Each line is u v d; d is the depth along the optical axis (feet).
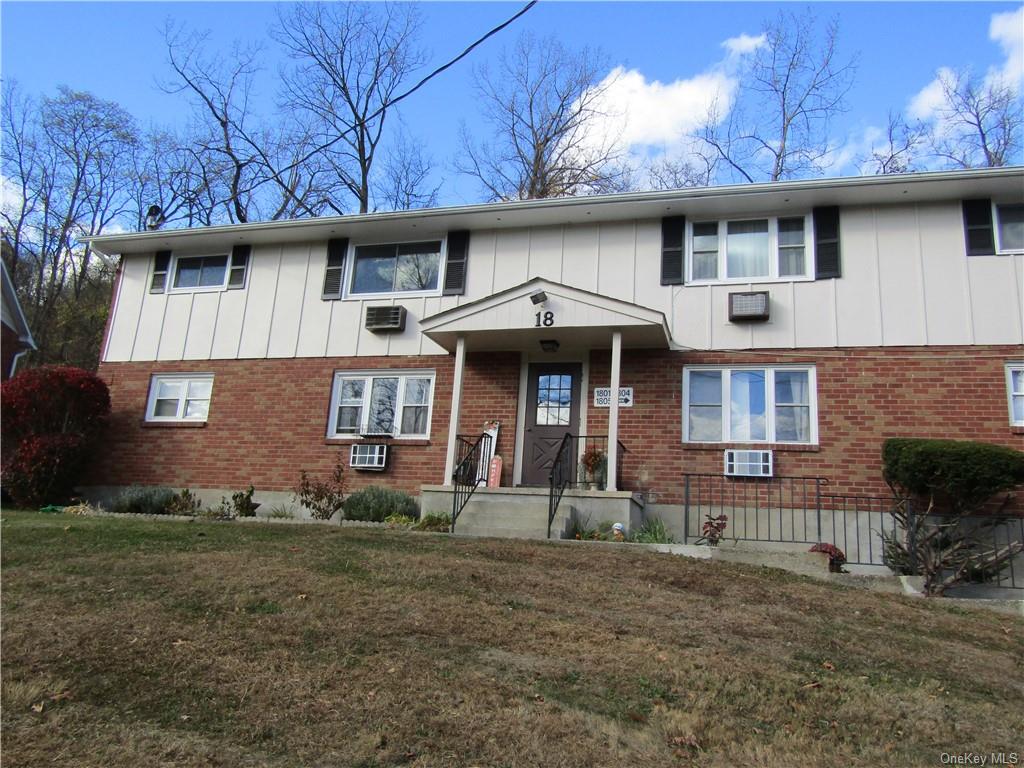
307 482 42.96
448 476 39.58
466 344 43.32
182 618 19.83
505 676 17.02
